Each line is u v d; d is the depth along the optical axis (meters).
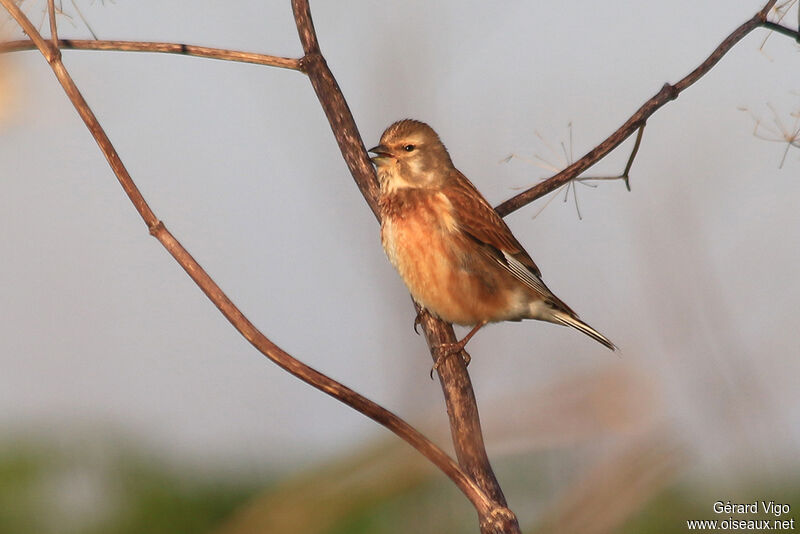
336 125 8.16
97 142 5.10
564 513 3.58
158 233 4.99
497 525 4.14
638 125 8.04
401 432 4.14
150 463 10.18
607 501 3.56
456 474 4.11
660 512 5.74
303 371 4.59
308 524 3.47
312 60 8.08
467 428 5.49
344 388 4.52
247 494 9.42
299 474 3.58
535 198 8.96
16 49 5.47
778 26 8.06
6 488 10.05
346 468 3.57
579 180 8.20
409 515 4.01
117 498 10.04
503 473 4.16
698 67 8.19
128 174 5.12
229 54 7.53
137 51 7.14
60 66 5.23
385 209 9.51
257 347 4.71
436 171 9.73
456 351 7.39
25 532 9.96
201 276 4.93
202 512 9.62
